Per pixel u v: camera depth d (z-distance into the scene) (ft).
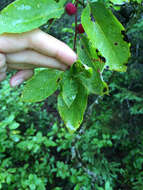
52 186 2.35
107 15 0.42
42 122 2.85
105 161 2.27
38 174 1.87
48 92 0.52
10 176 1.54
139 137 2.66
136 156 2.39
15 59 0.51
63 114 0.51
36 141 1.81
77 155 1.98
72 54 0.49
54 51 0.50
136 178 2.19
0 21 0.39
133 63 2.76
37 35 0.48
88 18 0.42
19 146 1.80
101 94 0.47
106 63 0.43
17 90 2.47
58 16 0.42
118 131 2.62
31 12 0.40
